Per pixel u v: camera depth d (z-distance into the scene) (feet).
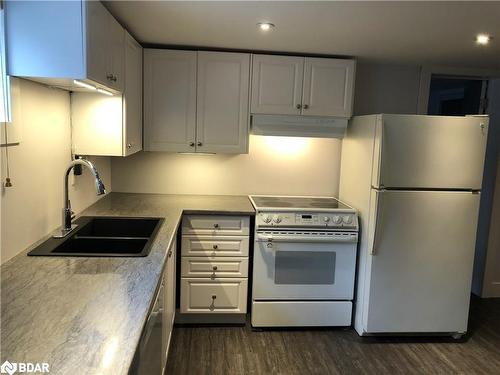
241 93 10.18
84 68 5.76
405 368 8.67
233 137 10.34
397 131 8.86
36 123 6.49
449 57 10.41
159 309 5.93
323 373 8.38
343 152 11.24
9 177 5.66
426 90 11.82
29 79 6.06
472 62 11.02
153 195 11.20
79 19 5.68
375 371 8.52
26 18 5.63
